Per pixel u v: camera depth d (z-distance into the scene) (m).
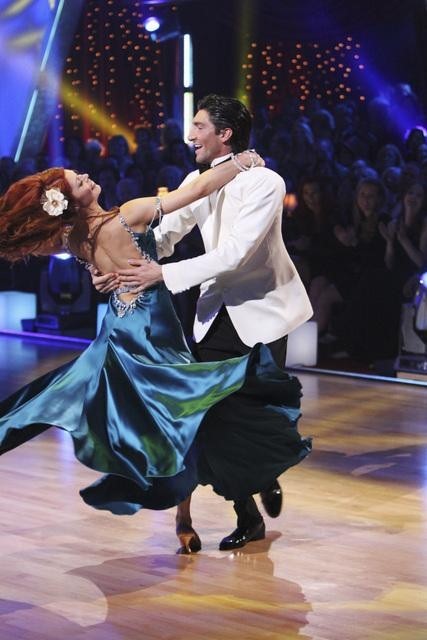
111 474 4.26
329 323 9.28
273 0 10.10
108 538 4.93
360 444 6.68
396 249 8.91
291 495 5.61
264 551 4.77
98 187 4.45
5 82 11.78
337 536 4.98
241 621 4.04
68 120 11.79
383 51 9.73
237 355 4.83
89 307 10.38
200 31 10.70
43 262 10.56
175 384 4.34
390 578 4.47
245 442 4.46
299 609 4.15
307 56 10.10
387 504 5.47
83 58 11.47
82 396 4.34
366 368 9.02
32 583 4.39
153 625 4.01
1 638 3.89
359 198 8.98
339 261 9.18
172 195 4.52
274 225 4.71
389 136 9.75
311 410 7.60
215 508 5.38
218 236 4.78
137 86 11.27
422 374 8.46
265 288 4.78
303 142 9.55
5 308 10.64
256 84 10.45
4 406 4.46
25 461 6.25
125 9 11.11
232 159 4.63
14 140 11.89
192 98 10.98
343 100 10.01
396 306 8.95
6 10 11.60
